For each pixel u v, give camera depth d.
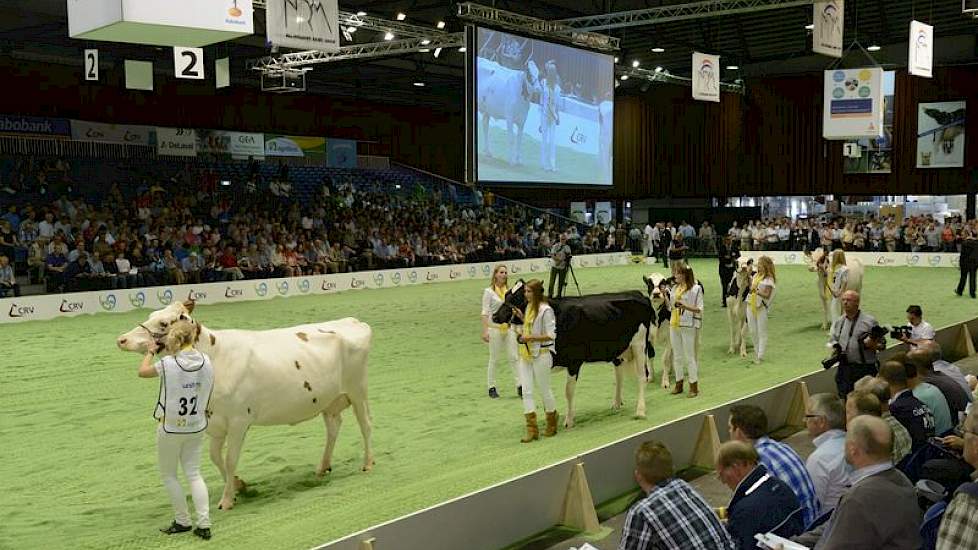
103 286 21.03
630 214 41.88
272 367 6.98
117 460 8.65
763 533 4.42
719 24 31.64
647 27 31.92
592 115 25.98
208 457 8.68
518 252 32.41
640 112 39.84
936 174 33.53
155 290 20.95
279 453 8.80
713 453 8.02
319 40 15.98
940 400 6.61
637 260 35.47
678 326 11.34
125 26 9.81
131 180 28.47
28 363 13.89
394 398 11.38
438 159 40.16
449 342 16.02
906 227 32.03
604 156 26.62
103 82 28.64
